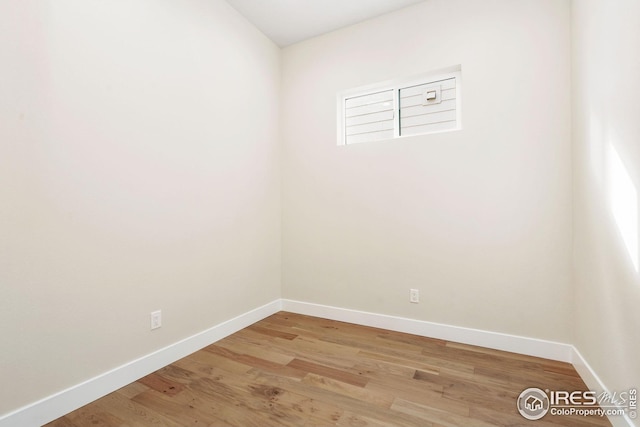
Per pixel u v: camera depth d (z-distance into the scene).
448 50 2.44
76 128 1.55
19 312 1.35
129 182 1.81
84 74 1.59
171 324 2.06
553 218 2.10
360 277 2.82
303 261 3.13
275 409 1.54
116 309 1.74
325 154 3.00
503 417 1.47
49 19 1.45
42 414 1.41
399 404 1.58
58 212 1.48
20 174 1.35
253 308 2.85
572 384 1.76
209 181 2.37
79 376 1.57
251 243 2.83
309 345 2.33
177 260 2.11
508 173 2.23
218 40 2.47
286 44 3.21
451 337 2.41
